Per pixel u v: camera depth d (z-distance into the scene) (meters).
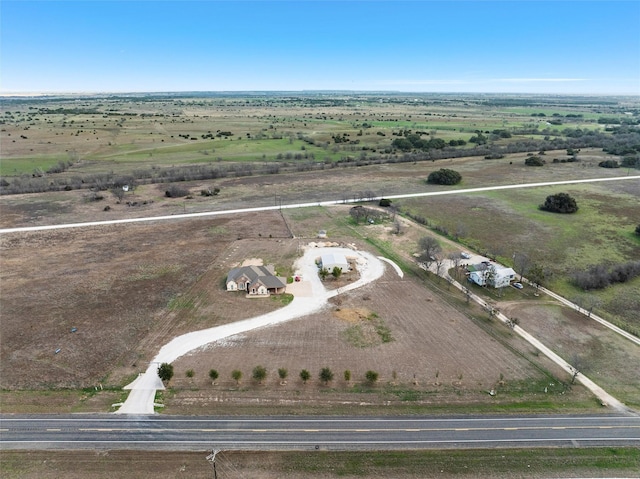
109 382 49.16
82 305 65.62
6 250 86.56
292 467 38.19
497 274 72.62
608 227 100.06
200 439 41.22
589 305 67.12
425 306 66.31
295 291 70.69
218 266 79.69
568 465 38.75
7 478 36.81
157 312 63.91
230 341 56.91
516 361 53.50
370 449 40.25
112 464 38.34
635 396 48.22
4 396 46.81
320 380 49.62
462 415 44.72
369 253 86.31
